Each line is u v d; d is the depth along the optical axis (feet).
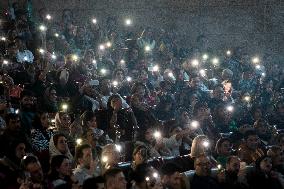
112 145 42.86
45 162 43.55
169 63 88.79
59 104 59.72
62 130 49.55
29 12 94.58
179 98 70.44
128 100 64.75
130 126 54.03
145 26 104.99
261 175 47.85
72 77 65.31
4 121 49.24
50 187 38.11
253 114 68.23
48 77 64.90
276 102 73.92
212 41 106.42
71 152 46.62
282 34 107.45
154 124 55.88
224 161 50.55
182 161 47.55
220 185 44.91
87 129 48.06
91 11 102.99
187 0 105.81
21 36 78.48
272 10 107.24
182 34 106.11
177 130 52.85
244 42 107.14
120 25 104.12
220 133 61.31
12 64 66.90
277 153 50.85
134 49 86.58
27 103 50.47
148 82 74.13
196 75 82.69
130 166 43.98
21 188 35.68
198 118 60.13
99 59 82.48
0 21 84.69
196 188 43.68
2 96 54.19
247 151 52.47
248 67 97.40
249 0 106.63
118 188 36.78
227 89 78.23
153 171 39.58
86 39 88.79
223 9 106.52
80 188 38.11
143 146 43.55
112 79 71.77
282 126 70.03
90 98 59.88
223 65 96.27
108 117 53.88
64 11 95.71
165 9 105.40
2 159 40.57
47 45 80.43
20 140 42.98
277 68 97.30
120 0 103.81
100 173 42.93
